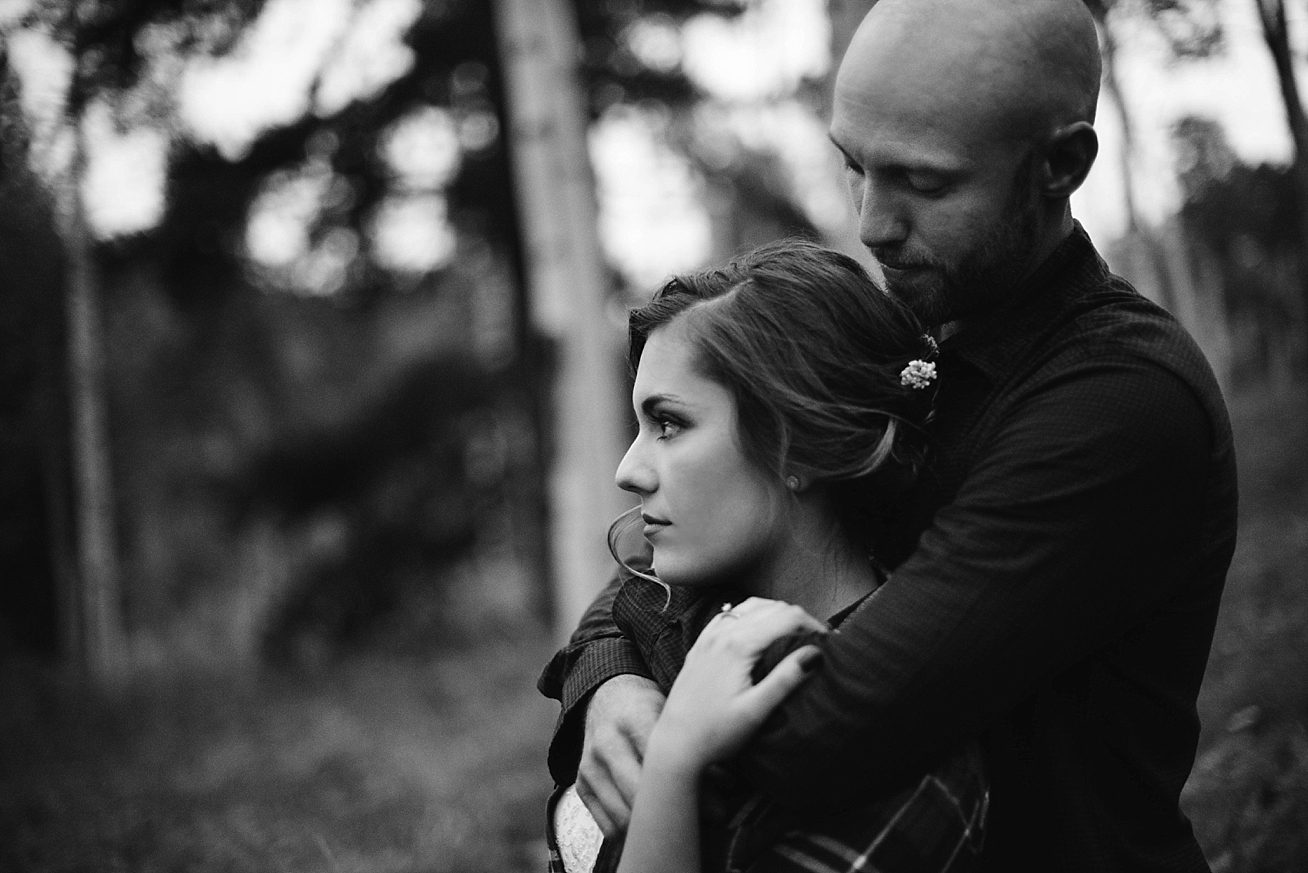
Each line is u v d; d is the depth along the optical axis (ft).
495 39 31.71
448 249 37.29
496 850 14.40
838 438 4.57
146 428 52.06
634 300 36.37
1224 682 13.21
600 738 4.78
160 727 25.91
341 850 14.35
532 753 20.62
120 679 31.35
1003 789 4.66
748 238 33.96
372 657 43.52
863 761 4.13
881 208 4.76
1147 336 4.50
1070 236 4.91
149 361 49.93
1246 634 15.11
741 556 4.75
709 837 4.33
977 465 4.48
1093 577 4.25
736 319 4.66
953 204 4.62
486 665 33.60
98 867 13.56
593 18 32.83
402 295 37.78
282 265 33.55
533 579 43.78
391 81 30.60
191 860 13.88
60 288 29.50
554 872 5.26
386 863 13.67
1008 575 4.19
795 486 4.64
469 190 35.50
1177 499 4.37
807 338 4.64
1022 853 4.65
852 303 4.75
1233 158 18.12
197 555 66.08
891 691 4.11
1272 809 9.59
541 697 26.20
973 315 4.97
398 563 54.03
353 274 35.12
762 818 4.28
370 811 16.60
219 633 66.95
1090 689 4.62
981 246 4.67
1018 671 4.22
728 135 33.14
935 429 4.95
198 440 54.90
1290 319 40.88
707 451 4.67
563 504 24.95
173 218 28.37
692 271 5.09
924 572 4.28
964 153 4.54
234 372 52.70
